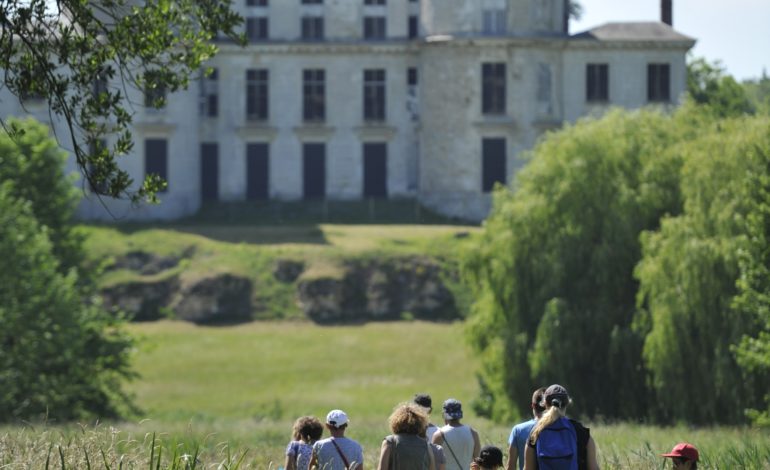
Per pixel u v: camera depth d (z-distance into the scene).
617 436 90.19
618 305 145.38
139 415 156.38
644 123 156.88
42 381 138.38
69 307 141.25
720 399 129.62
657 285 133.88
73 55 55.56
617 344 139.00
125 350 155.50
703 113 160.25
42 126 165.12
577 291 146.62
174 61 58.47
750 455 59.19
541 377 143.75
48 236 159.00
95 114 55.88
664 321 131.50
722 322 130.25
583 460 40.44
